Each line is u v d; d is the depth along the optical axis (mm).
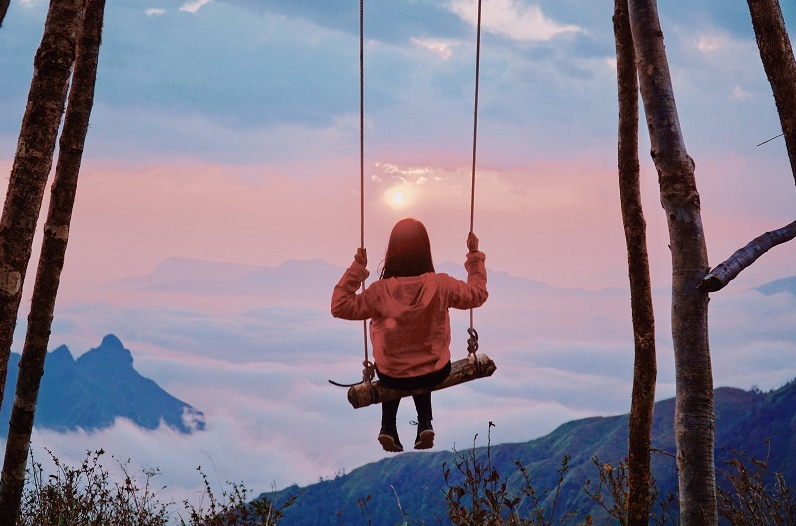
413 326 4926
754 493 5004
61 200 5020
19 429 4855
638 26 4703
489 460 4652
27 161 3865
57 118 3975
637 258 5816
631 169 5887
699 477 4219
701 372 4281
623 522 5289
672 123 4512
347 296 4984
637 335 5777
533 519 4562
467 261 5293
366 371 5062
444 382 5055
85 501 5949
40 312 4918
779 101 4535
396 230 5133
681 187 4422
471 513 4434
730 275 4051
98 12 5199
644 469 5438
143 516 5727
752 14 4598
